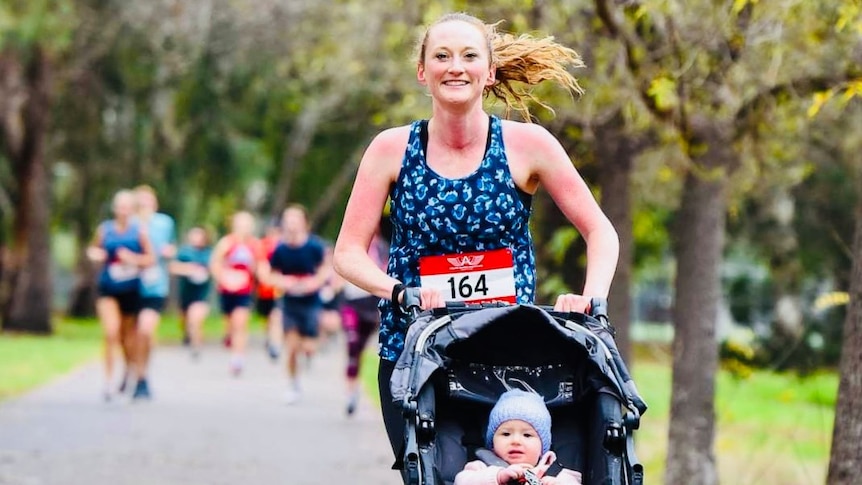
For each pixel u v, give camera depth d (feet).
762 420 93.45
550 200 64.18
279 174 184.24
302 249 91.09
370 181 28.07
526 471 25.00
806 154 73.20
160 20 140.87
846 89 47.19
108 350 85.10
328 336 152.56
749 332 133.18
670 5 45.96
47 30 127.75
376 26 75.82
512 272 27.84
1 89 160.45
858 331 38.50
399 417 27.81
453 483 26.08
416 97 65.05
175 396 92.12
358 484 56.13
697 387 58.29
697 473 58.03
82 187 172.14
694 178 57.62
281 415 82.94
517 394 26.17
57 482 53.72
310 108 134.62
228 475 57.36
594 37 52.34
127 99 157.99
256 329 221.87
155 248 85.56
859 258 38.63
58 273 340.80
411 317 26.55
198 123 155.02
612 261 28.07
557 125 53.78
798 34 52.29
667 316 273.33
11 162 164.66
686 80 49.52
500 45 29.84
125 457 61.41
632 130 53.72
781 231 129.70
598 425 25.95
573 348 26.66
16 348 134.31
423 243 27.86
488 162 27.68
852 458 38.27
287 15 117.08
